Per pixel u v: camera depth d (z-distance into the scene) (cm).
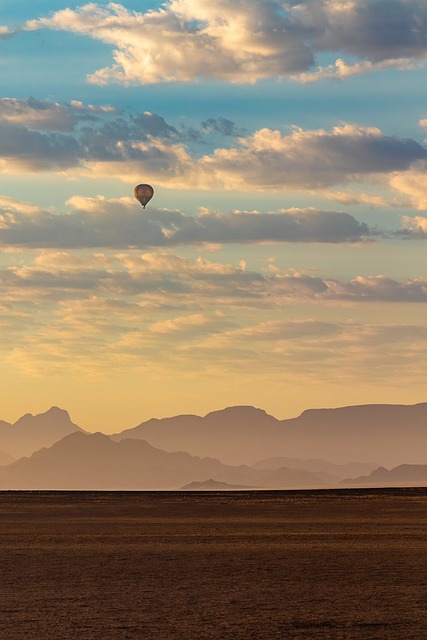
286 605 4809
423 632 4025
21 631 4134
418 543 8519
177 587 5559
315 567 6550
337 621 4312
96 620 4412
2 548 8294
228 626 4216
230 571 6350
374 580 5797
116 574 6244
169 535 9706
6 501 19612
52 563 6988
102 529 10706
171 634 4034
